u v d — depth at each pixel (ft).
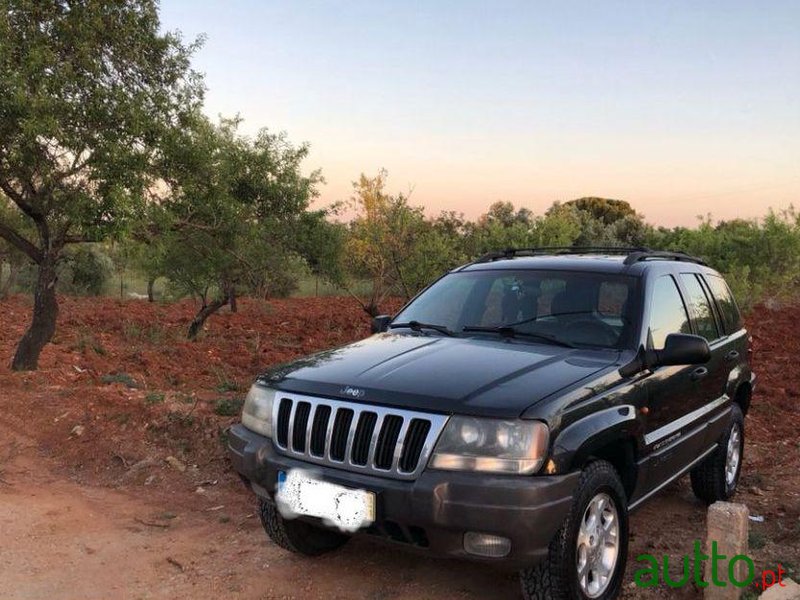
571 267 16.39
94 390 28.22
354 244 48.85
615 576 12.85
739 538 12.62
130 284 102.68
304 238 45.62
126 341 50.26
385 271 51.19
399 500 11.25
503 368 12.69
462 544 11.20
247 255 45.32
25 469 22.20
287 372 13.75
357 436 11.95
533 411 11.27
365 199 48.65
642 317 14.87
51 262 34.09
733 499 19.85
